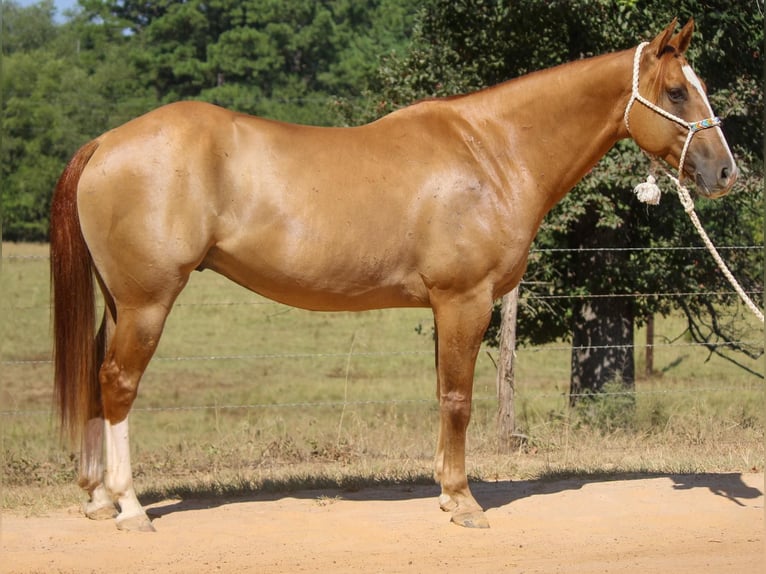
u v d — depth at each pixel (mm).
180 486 6367
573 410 9719
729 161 5258
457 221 5223
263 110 34500
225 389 14078
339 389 13828
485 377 14109
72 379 5148
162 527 5250
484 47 9906
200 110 5172
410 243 5238
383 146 5316
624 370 10352
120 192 4984
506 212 5332
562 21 9297
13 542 4957
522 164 5430
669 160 5461
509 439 8180
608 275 9781
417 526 5309
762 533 5234
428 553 4859
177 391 13914
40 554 4762
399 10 32438
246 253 5137
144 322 5074
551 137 5457
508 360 8195
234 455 7715
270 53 39812
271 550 4879
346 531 5199
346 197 5172
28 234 34094
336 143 5289
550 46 9695
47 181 33375
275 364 16500
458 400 5359
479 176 5312
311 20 42125
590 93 5461
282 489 6277
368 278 5250
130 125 5156
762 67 9398
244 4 41812
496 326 10250
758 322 11344
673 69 5328
